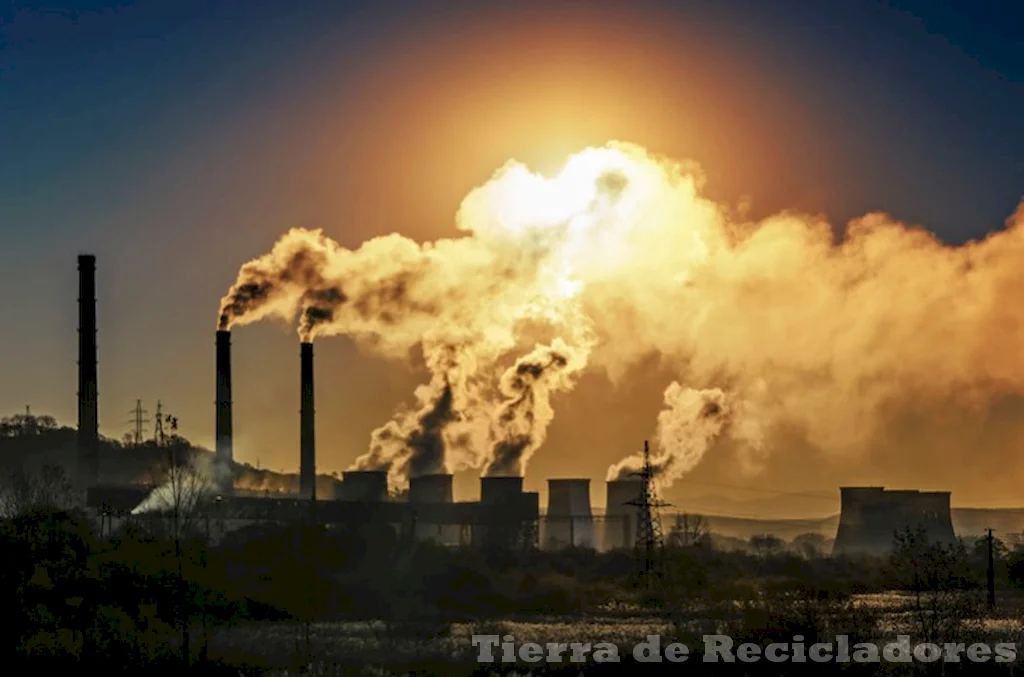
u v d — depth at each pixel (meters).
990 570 195.38
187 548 189.75
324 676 119.44
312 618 170.62
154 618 153.38
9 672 120.06
